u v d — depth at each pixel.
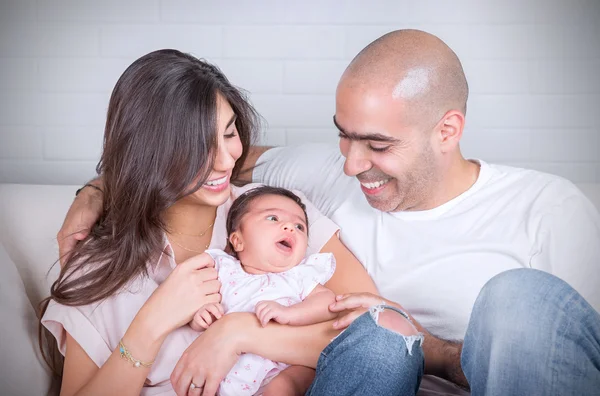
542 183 1.82
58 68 2.55
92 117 2.58
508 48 2.54
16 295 1.77
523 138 2.59
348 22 2.53
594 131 2.58
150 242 1.65
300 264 1.71
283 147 2.17
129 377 1.50
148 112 1.58
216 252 1.71
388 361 1.35
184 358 1.52
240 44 2.54
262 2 2.52
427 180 1.73
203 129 1.57
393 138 1.63
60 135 2.59
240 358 1.55
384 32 2.53
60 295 1.60
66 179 2.61
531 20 2.52
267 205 1.74
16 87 2.56
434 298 1.76
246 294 1.62
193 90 1.58
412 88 1.62
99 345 1.57
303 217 1.76
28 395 1.65
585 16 2.52
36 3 2.52
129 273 1.62
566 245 1.74
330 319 1.61
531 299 1.34
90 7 2.52
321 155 2.06
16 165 2.60
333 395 1.36
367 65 1.64
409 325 1.40
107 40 2.54
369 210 1.89
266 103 2.58
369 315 1.40
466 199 1.82
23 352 1.68
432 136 1.67
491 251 1.75
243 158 1.89
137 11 2.53
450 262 1.76
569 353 1.33
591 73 2.55
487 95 2.57
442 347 1.66
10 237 2.03
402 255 1.81
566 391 1.33
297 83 2.56
